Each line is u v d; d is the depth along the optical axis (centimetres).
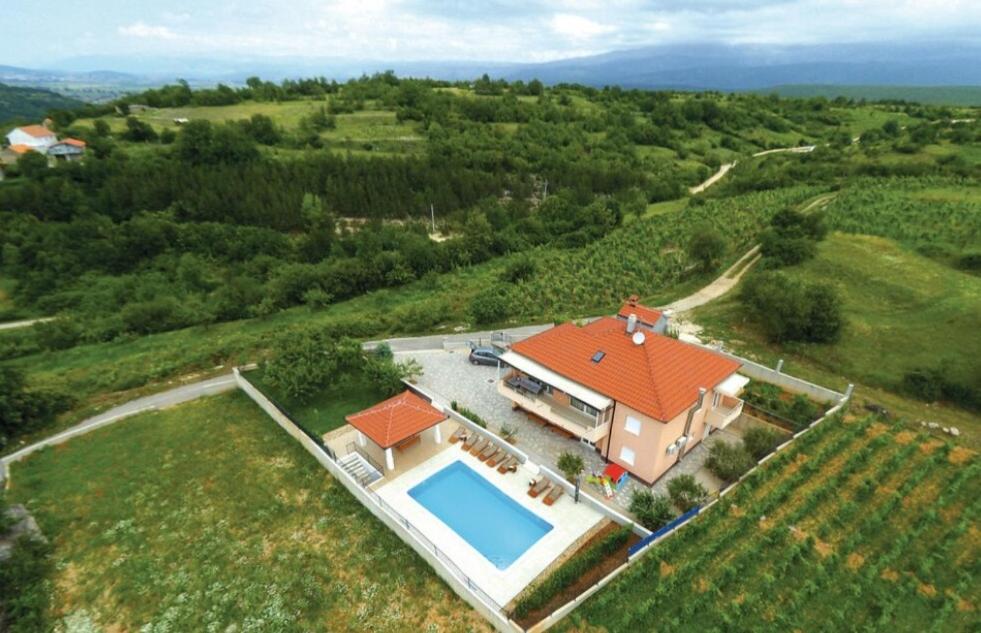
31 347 6184
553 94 19238
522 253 8656
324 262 8331
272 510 2989
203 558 2695
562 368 3403
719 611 2256
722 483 3102
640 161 13950
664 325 3875
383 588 2483
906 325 4516
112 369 4941
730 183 11194
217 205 10100
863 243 6309
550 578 2375
